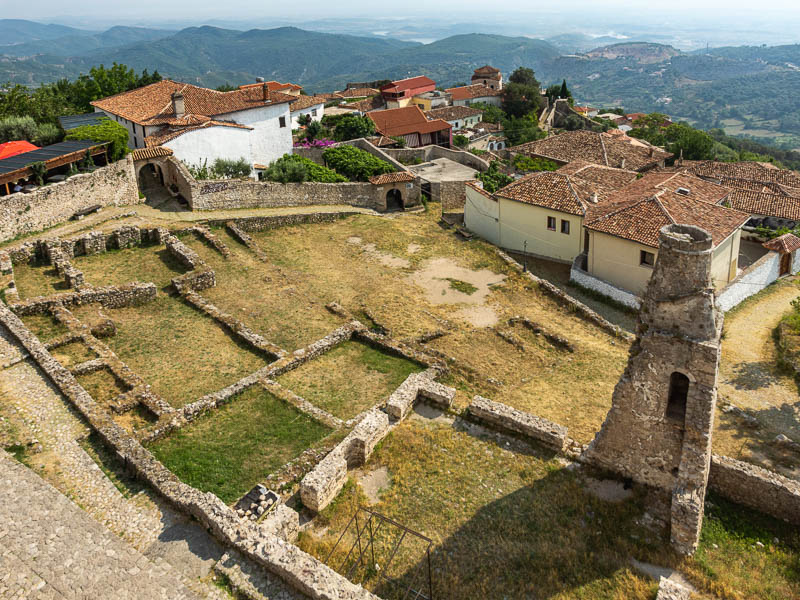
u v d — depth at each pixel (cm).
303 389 2450
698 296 1551
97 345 2534
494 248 4569
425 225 5072
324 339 2812
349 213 4984
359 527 1700
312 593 1352
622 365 3005
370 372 2627
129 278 3319
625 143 7500
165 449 1992
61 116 5878
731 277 4116
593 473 1900
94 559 1441
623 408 1775
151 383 2403
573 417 2441
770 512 1794
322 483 1720
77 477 1747
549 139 7844
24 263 3278
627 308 3819
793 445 2381
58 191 3753
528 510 1767
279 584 1402
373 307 3375
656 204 4012
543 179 4766
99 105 6044
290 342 2862
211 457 1969
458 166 6925
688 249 1527
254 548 1455
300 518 1725
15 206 3453
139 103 5694
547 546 1636
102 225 3859
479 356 2981
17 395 2098
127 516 1616
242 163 5309
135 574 1410
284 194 4894
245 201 4672
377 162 6219
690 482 1642
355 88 13725
